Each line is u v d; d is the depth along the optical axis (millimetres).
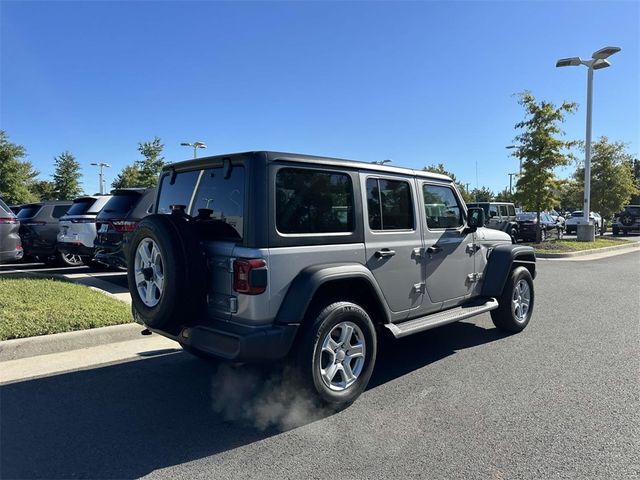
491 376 4855
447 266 5320
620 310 8016
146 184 33562
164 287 3689
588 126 20469
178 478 3045
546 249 18109
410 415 3955
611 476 3057
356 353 4121
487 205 21109
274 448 3426
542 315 7633
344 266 4020
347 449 3408
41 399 4230
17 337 5422
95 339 5785
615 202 27859
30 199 42906
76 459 3260
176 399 4266
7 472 3092
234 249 3654
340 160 4223
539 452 3354
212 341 3658
